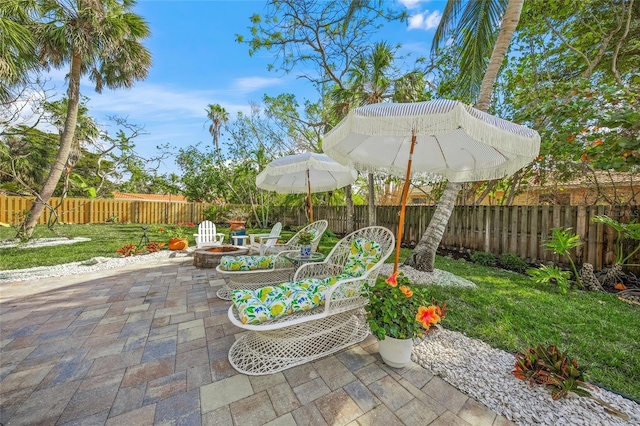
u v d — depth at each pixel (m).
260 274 3.87
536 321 2.85
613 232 4.29
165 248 7.17
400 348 2.06
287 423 1.60
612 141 3.55
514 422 1.60
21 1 6.13
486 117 1.88
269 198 14.41
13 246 6.82
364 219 9.86
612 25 5.48
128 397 1.79
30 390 1.84
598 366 2.10
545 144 3.97
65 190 8.25
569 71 6.32
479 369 2.07
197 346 2.43
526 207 5.36
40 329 2.71
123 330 2.71
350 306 2.44
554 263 4.93
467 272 4.89
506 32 4.09
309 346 2.29
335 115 8.15
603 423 1.55
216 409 1.70
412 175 3.76
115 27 6.97
